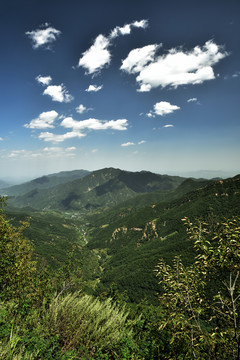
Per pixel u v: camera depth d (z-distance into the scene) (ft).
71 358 17.80
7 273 30.22
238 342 12.11
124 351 19.17
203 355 13.25
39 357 17.87
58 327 22.63
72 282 31.73
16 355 16.26
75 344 20.90
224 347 12.87
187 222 15.76
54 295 28.84
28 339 19.10
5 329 18.85
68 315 24.26
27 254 37.35
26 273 33.09
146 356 18.42
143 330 22.97
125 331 23.12
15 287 30.14
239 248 12.90
